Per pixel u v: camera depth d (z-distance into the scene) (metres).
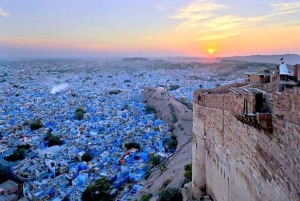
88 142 93.88
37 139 98.31
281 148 14.14
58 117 130.50
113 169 73.69
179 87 196.88
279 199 14.52
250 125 17.67
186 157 59.97
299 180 12.27
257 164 17.69
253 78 34.44
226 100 24.45
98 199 58.44
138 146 89.38
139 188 60.34
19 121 120.69
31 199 62.41
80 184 66.25
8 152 86.31
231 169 23.34
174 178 49.09
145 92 170.38
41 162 79.06
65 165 75.81
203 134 31.72
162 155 79.06
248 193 19.44
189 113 111.06
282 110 13.94
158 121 118.00
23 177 72.69
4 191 65.25
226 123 24.45
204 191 32.53
